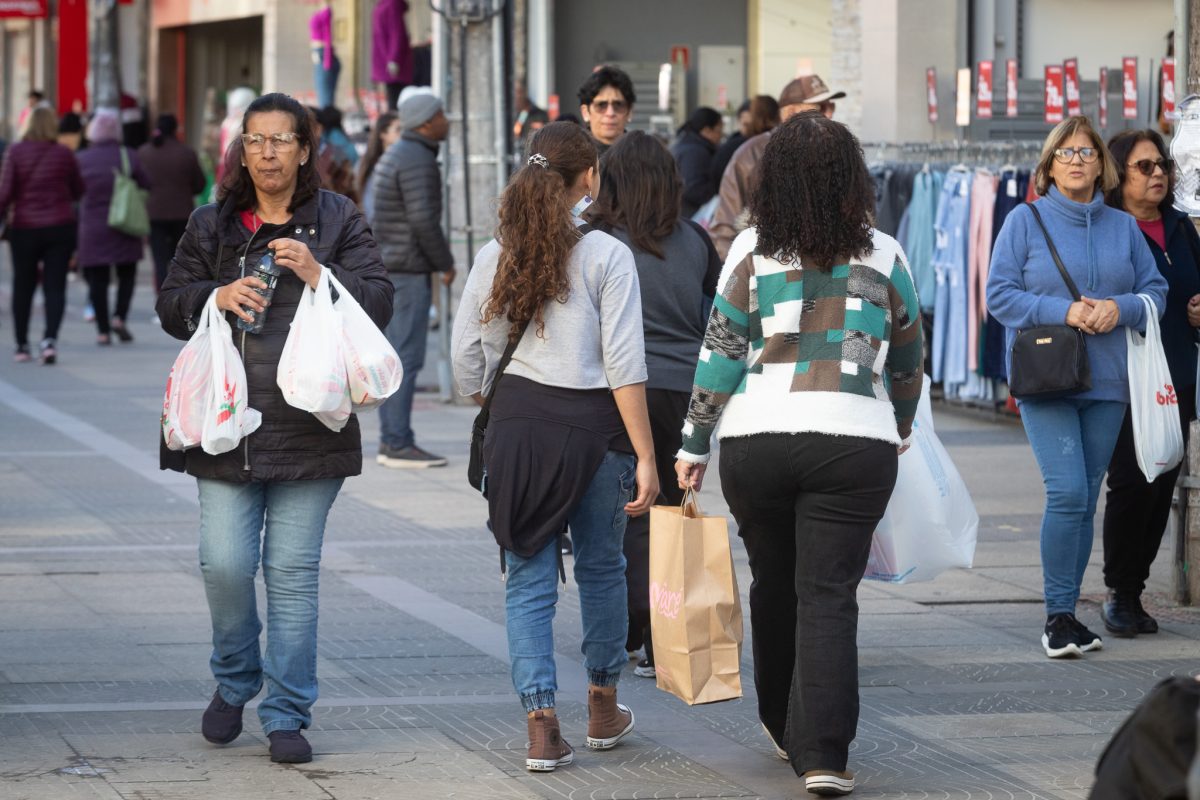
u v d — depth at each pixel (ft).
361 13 281.95
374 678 62.08
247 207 53.21
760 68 215.31
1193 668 64.69
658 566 50.67
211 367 51.26
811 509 49.01
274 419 51.85
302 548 52.65
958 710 59.00
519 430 51.49
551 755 51.62
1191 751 30.04
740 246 49.90
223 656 53.21
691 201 128.06
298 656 52.60
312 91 296.71
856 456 48.24
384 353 51.49
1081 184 67.05
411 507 95.86
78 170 160.04
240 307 51.31
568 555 84.69
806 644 48.91
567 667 64.44
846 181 48.70
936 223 125.59
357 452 53.21
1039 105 156.97
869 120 157.79
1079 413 67.15
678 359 61.93
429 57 189.47
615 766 52.54
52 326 159.33
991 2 157.38
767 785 50.85
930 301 128.16
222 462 51.72
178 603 72.49
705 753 54.13
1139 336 66.49
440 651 65.92
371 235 54.49
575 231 51.55
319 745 54.13
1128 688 61.98
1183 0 74.43
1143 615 70.28
